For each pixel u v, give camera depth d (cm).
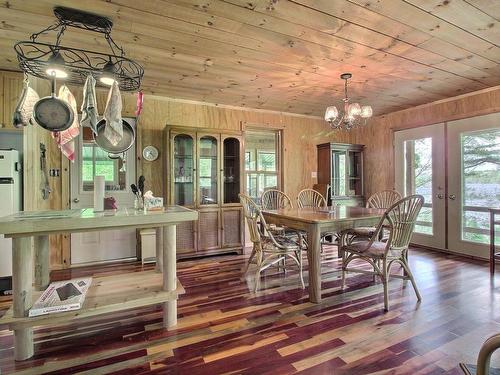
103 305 179
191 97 398
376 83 342
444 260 364
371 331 193
